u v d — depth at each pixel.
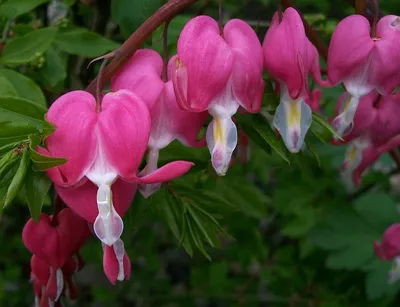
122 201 0.21
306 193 0.48
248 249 0.49
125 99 0.21
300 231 0.47
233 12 0.46
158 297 0.54
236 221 0.45
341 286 0.49
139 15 0.26
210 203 0.28
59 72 0.31
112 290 0.55
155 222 0.49
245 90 0.22
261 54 0.22
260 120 0.24
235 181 0.38
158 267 0.52
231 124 0.22
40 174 0.21
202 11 0.33
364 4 0.24
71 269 0.25
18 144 0.21
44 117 0.21
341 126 0.24
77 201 0.21
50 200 0.28
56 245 0.24
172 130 0.22
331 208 0.44
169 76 0.22
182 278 0.60
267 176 0.46
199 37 0.21
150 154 0.22
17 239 0.48
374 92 0.26
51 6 0.37
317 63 0.23
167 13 0.22
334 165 0.41
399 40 0.23
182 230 0.27
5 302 0.52
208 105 0.21
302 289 0.50
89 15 0.36
